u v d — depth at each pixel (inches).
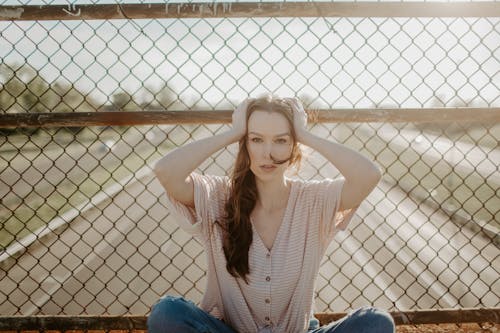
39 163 783.7
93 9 86.6
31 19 86.7
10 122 88.2
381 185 545.3
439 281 197.2
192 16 87.4
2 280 196.7
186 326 73.2
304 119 79.4
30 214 351.9
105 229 298.5
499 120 91.9
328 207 78.3
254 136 76.7
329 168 631.8
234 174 78.9
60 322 96.8
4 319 96.0
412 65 95.2
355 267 216.5
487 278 201.3
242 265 76.2
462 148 1018.1
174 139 1141.7
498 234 265.1
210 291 82.7
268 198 79.7
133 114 90.0
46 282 193.5
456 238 275.4
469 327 111.2
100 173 701.3
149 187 510.0
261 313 79.0
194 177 79.8
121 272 205.9
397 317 100.2
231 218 77.8
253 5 86.9
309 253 78.6
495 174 606.2
